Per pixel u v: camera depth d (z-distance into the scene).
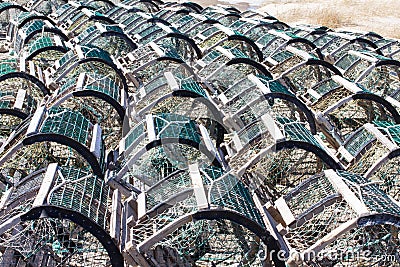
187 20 18.84
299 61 13.48
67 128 8.19
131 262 6.52
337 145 10.15
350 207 6.61
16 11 21.62
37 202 6.14
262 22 18.11
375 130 8.55
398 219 6.26
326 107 11.12
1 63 13.01
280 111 12.34
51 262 6.96
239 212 6.41
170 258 6.92
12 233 6.84
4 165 8.41
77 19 19.16
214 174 7.45
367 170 8.16
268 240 6.36
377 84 13.36
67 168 7.38
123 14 20.14
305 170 9.55
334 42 16.30
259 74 12.61
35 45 13.83
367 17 30.20
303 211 7.30
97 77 10.94
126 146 8.51
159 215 6.93
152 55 13.31
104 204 7.08
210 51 14.31
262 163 8.53
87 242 7.16
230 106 10.56
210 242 7.44
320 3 34.84
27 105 10.76
